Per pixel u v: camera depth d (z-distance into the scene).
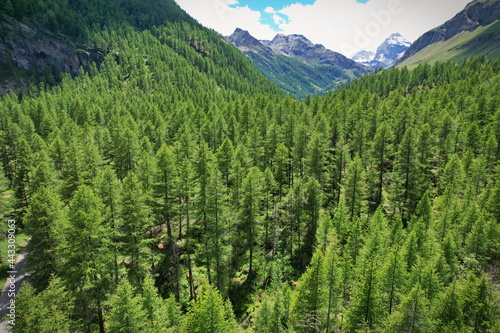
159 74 161.00
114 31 193.88
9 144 60.88
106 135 66.06
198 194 38.84
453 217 38.25
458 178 45.72
